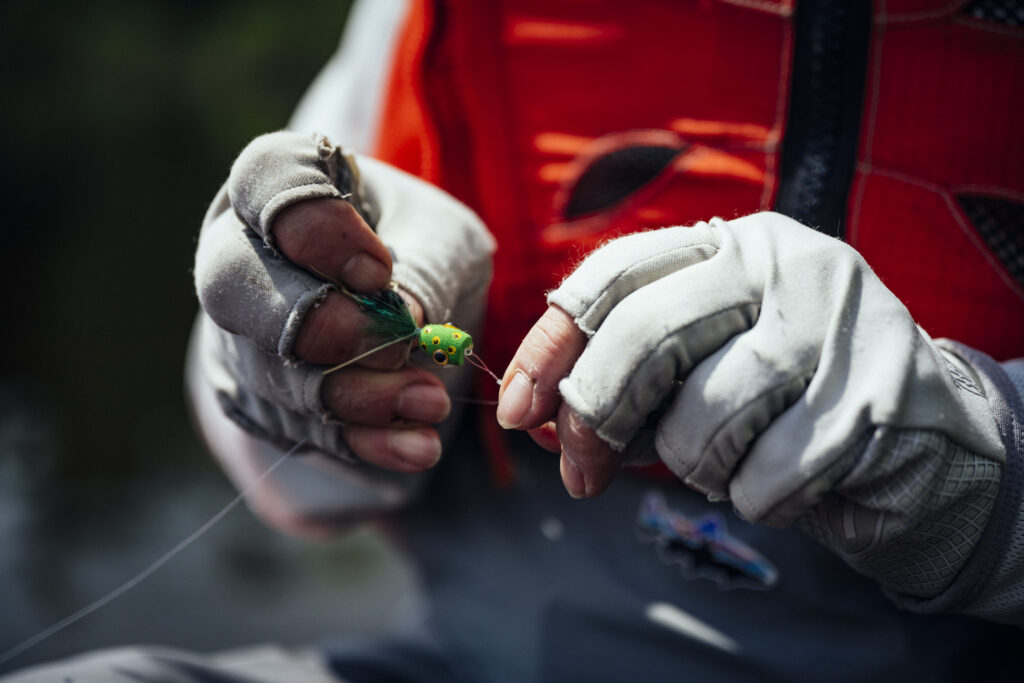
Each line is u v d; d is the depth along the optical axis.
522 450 0.50
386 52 0.56
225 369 0.42
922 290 0.44
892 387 0.33
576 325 0.35
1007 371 0.39
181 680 0.46
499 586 0.51
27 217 1.85
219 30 2.05
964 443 0.35
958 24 0.44
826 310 0.34
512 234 0.48
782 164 0.45
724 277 0.35
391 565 1.56
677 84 0.47
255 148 0.37
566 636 0.49
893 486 0.34
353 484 0.52
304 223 0.36
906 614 0.45
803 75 0.45
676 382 0.35
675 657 0.48
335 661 0.52
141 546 1.54
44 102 1.85
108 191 1.89
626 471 0.48
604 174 0.47
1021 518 0.36
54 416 1.79
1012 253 0.44
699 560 0.47
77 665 0.46
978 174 0.44
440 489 0.53
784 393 0.34
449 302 0.41
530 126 0.49
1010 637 0.45
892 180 0.44
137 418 1.86
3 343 1.83
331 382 0.39
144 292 1.92
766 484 0.34
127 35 1.95
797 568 0.46
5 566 1.39
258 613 1.39
